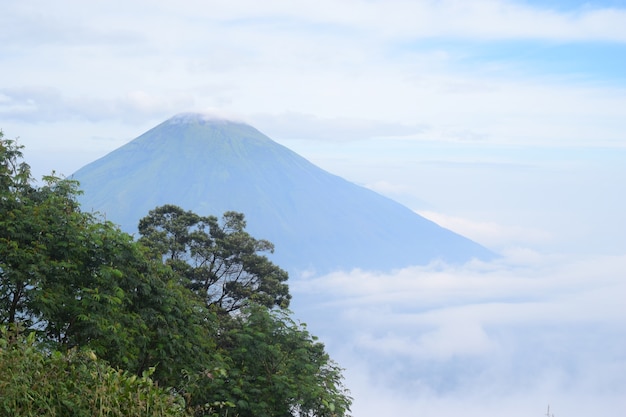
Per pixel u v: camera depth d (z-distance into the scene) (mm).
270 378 15750
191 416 8703
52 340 16219
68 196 19000
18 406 7059
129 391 7715
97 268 17688
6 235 16719
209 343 19391
